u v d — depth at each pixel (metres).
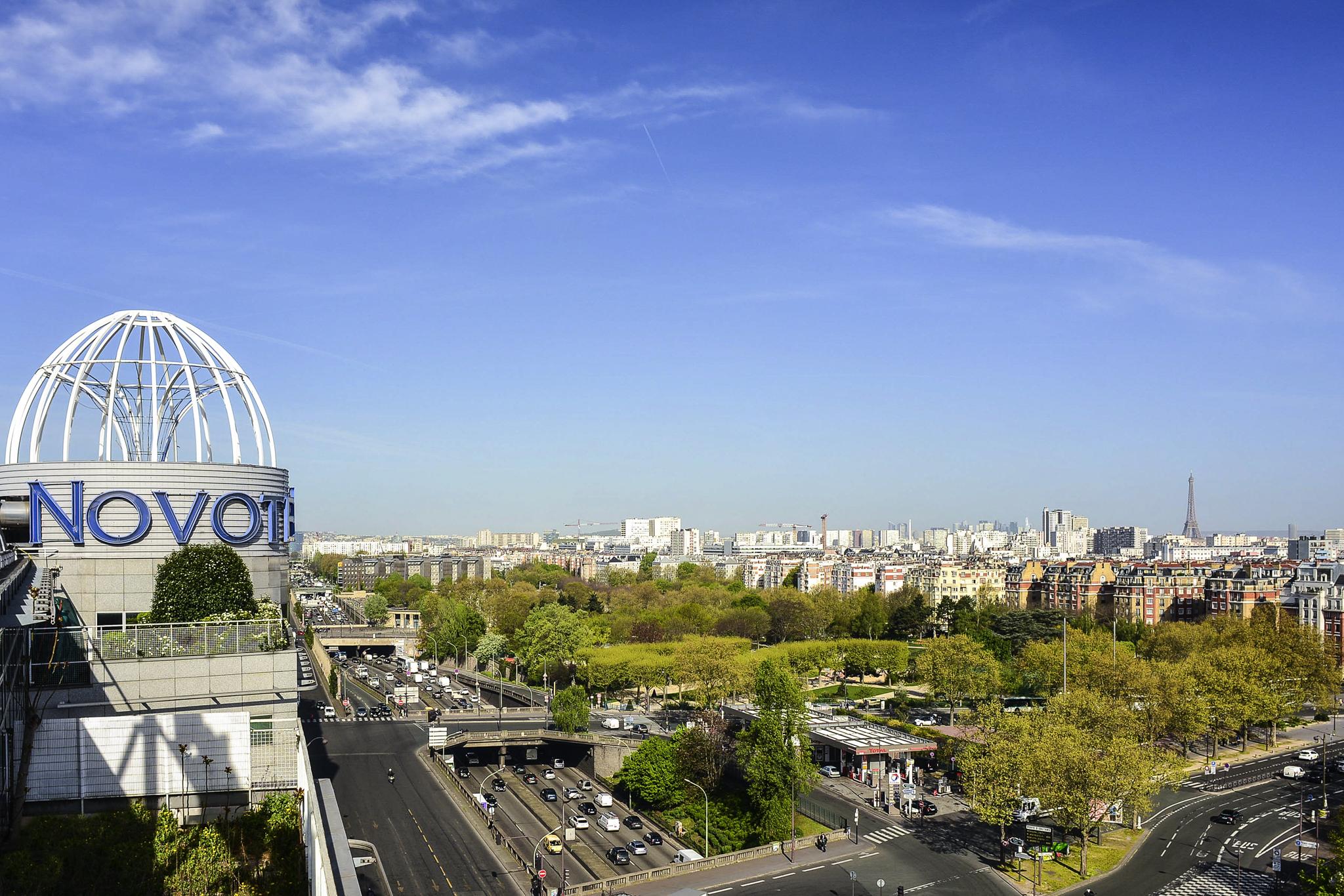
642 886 129.00
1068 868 138.62
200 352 124.25
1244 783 188.62
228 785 89.38
